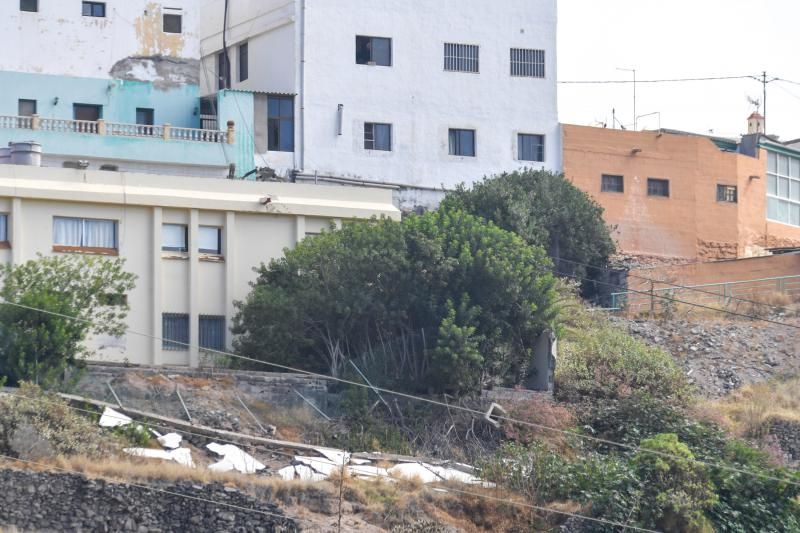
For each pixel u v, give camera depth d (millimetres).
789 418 93000
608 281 113938
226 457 75812
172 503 68000
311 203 97125
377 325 89125
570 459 83000
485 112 118625
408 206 114812
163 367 82562
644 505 76250
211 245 94375
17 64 108812
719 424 90125
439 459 82062
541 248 93812
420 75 116875
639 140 123562
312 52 113875
